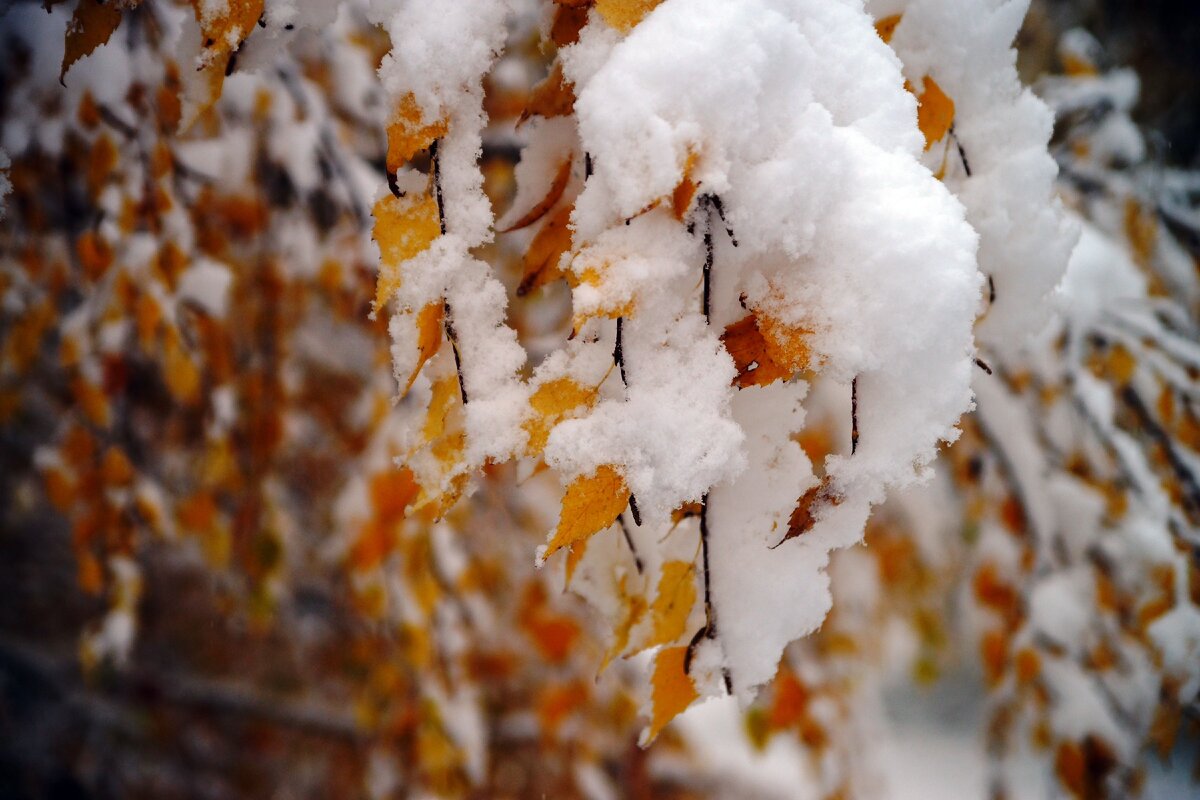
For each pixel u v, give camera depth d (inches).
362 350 79.4
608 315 26.4
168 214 59.0
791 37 26.6
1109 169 78.5
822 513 27.4
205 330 62.1
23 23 53.2
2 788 134.9
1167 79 140.4
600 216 27.0
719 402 27.1
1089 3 135.7
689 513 29.6
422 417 28.5
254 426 68.7
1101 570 71.2
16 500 124.9
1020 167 33.5
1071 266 67.8
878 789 87.1
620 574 31.6
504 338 28.2
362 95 61.7
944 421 27.3
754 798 124.6
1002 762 74.6
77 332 62.0
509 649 110.4
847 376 27.1
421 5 28.0
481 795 108.6
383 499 65.4
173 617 136.9
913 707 154.0
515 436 27.4
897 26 32.5
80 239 58.4
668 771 127.8
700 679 29.5
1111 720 69.1
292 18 29.4
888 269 26.9
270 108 59.7
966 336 27.2
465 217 28.3
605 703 99.7
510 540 88.7
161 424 75.1
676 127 26.3
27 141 56.8
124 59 53.5
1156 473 73.6
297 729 136.5
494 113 63.6
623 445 26.9
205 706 140.3
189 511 70.4
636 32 26.7
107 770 137.6
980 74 33.2
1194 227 85.4
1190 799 76.4
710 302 27.2
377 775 74.7
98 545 70.4
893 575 94.3
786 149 26.7
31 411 103.8
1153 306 74.0
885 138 28.0
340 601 104.0
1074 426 71.5
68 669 139.0
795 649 86.1
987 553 75.7
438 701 68.1
